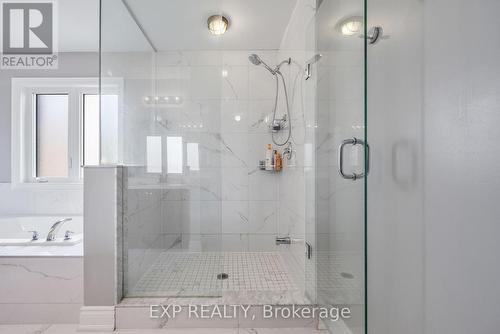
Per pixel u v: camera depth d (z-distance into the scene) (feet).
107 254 5.06
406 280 3.38
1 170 8.18
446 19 2.75
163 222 6.65
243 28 7.41
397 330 3.55
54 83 8.38
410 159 3.29
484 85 2.38
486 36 2.36
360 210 3.35
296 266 6.40
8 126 8.21
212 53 6.97
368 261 4.18
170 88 6.90
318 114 5.05
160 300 5.24
